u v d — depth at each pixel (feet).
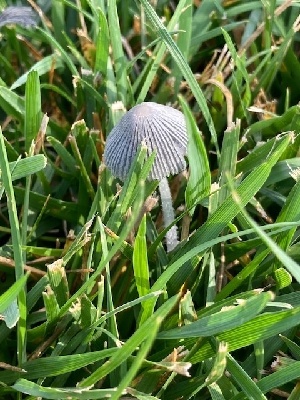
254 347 0.27
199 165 0.30
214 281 0.29
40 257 0.33
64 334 0.27
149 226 0.32
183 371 0.24
